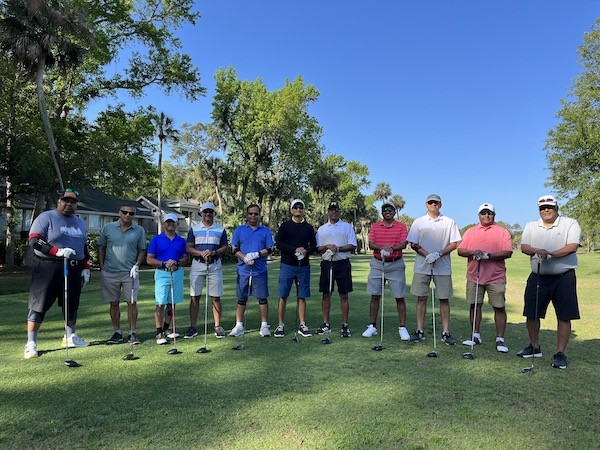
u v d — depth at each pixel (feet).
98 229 118.42
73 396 12.49
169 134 117.60
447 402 12.17
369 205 277.44
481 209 18.89
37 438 9.99
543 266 16.37
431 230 19.44
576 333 21.35
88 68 67.10
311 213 200.03
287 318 25.39
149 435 10.15
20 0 52.80
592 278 54.54
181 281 19.81
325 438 10.01
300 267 20.65
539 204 16.80
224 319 25.17
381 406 11.86
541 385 13.65
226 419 11.00
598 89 58.75
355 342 19.31
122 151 69.67
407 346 18.65
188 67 76.02
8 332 21.04
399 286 20.33
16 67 55.67
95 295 35.17
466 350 17.98
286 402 12.12
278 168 136.87
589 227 59.88
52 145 58.23
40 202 72.23
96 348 18.12
